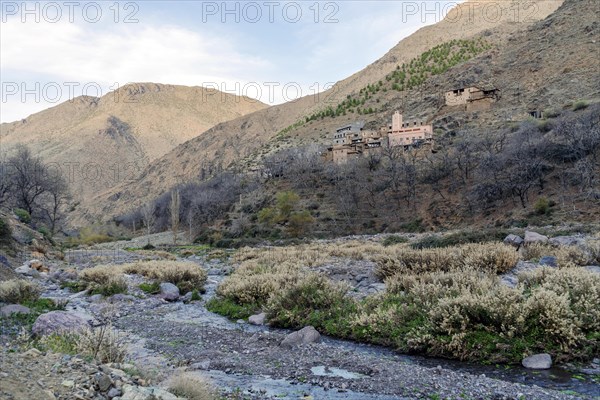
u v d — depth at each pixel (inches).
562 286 433.7
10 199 2480.3
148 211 4101.9
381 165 3299.7
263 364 338.6
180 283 741.3
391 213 2566.4
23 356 242.1
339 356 357.4
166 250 2198.6
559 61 4192.9
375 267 714.2
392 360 366.0
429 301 447.5
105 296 653.9
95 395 203.9
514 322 368.2
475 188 2241.6
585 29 4463.6
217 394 262.8
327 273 761.0
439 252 692.7
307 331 428.8
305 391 279.4
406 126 4254.4
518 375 315.6
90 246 2719.0
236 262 1253.1
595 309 369.4
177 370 285.9
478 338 370.3
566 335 346.0
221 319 552.1
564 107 3014.3
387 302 497.7
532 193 2004.2
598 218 1496.1
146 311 581.0
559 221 1565.0
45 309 510.9
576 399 262.7
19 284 546.3
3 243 1045.8
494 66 4938.5
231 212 3491.6
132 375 244.4
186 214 3865.7
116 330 454.9
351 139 4461.1
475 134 3248.0
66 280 802.8
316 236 2480.3
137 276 846.5
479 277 502.6
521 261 698.2
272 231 2716.5
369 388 283.4
